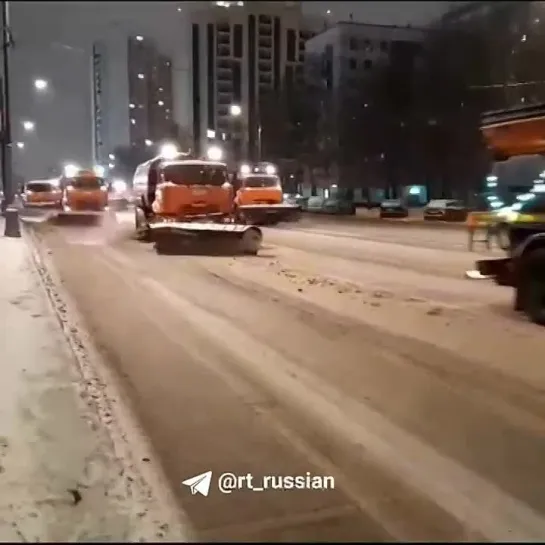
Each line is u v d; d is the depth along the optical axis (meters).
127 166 120.75
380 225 37.38
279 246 22.69
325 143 69.69
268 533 4.01
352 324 9.55
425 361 7.61
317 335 8.87
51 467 4.92
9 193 30.44
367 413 6.00
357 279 14.27
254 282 13.59
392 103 60.34
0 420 5.78
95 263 16.64
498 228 11.41
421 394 6.49
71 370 7.21
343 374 7.12
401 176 60.84
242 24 150.00
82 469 4.89
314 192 75.62
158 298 11.61
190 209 20.03
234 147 111.81
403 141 58.81
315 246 22.73
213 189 20.25
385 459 5.07
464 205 45.62
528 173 10.45
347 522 4.16
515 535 4.03
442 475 4.82
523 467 4.94
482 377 7.02
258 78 151.00
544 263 9.70
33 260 16.97
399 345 8.34
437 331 9.12
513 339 8.70
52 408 6.07
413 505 4.40
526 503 4.42
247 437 5.45
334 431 5.59
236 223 21.12
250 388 6.66
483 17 54.12
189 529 4.09
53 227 30.31
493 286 13.32
